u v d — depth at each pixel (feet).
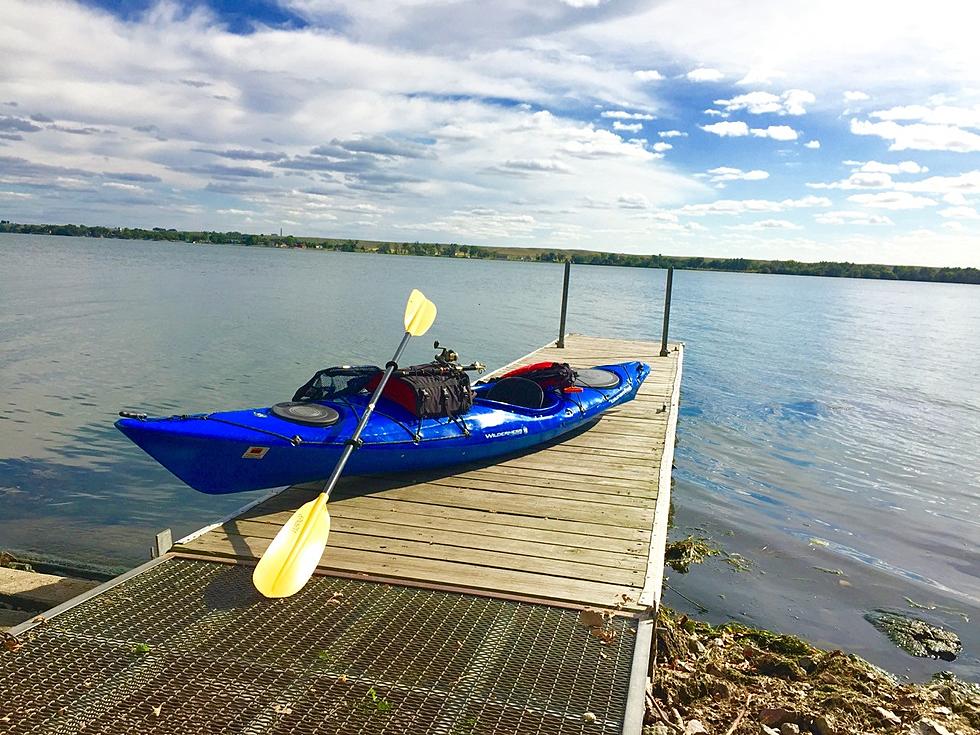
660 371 45.42
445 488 21.49
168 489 31.81
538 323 106.83
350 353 70.13
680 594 23.98
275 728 10.38
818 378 67.36
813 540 28.96
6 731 10.05
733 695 16.29
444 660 12.30
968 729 15.71
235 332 80.23
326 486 17.12
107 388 50.31
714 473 37.60
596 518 19.31
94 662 11.80
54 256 262.88
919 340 106.11
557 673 12.01
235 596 14.37
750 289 272.92
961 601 24.21
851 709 15.72
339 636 12.96
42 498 30.01
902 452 42.70
